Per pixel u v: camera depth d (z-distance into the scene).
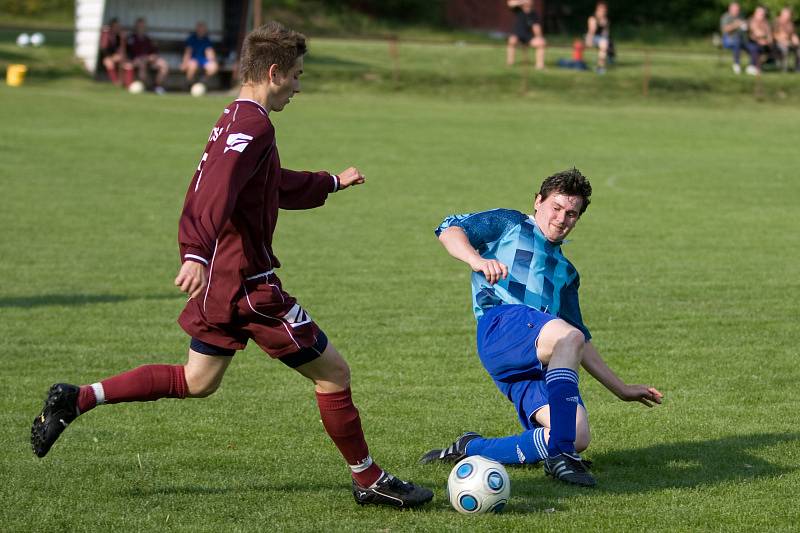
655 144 64.69
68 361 20.80
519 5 92.44
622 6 136.25
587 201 14.62
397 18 129.12
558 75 90.69
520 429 16.59
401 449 15.48
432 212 41.69
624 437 16.17
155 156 54.06
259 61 12.01
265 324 12.09
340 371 12.56
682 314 25.55
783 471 14.52
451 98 84.25
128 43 79.75
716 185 50.12
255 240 11.95
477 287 14.81
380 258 32.84
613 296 27.62
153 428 16.44
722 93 90.00
